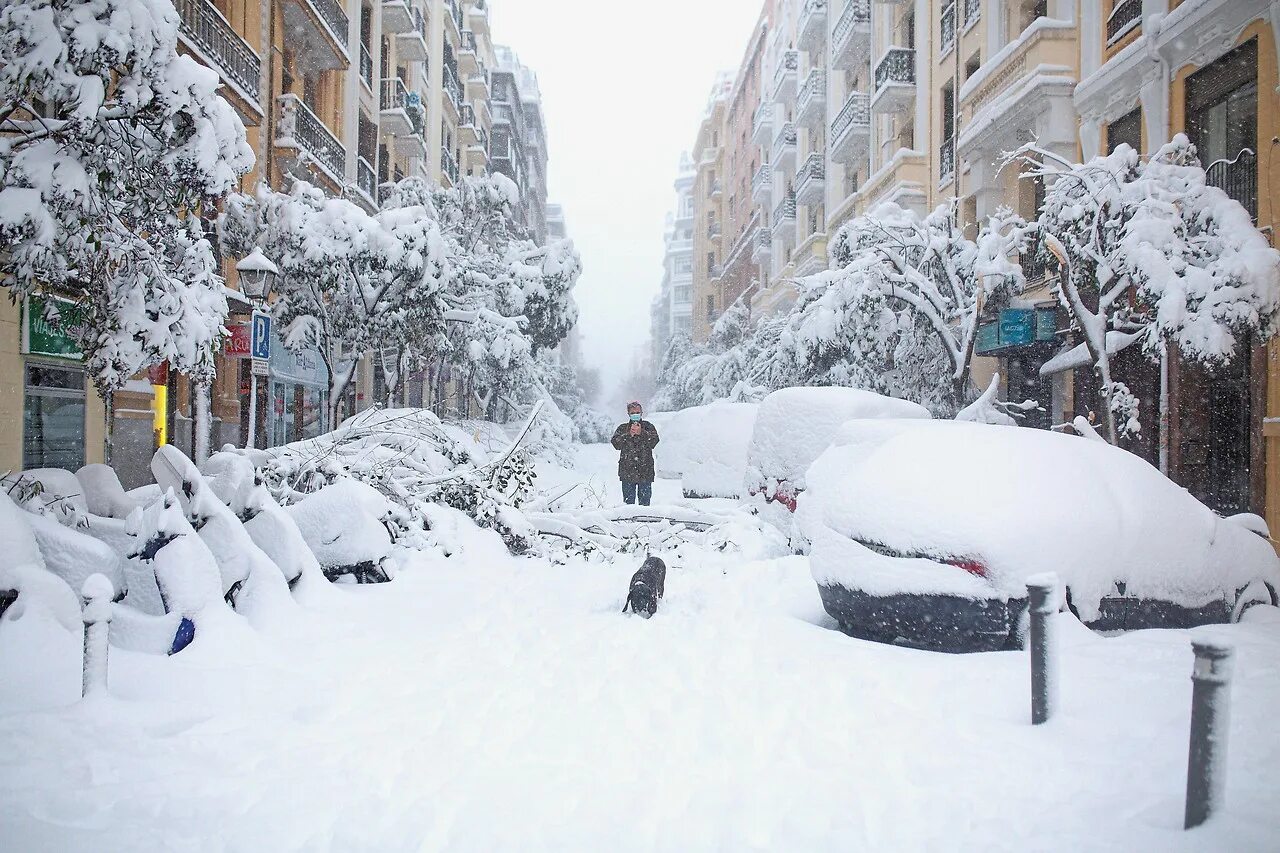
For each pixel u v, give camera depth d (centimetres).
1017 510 546
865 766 373
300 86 2284
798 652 545
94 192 667
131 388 1311
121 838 316
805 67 4009
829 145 3381
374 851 309
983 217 2005
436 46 3906
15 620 479
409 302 1645
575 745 405
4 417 1005
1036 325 1638
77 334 816
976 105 1975
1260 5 1177
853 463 736
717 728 421
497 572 849
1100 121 1588
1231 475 1288
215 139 716
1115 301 1252
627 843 313
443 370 2780
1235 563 609
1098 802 332
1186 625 584
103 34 631
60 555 541
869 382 1894
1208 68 1309
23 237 647
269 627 596
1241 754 372
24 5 617
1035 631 417
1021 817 324
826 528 611
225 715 450
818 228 3725
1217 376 1318
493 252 2758
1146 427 1468
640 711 452
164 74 678
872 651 537
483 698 478
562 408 5406
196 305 786
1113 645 516
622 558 961
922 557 548
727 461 1290
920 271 1734
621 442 1355
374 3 2922
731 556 923
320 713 454
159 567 546
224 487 694
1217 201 1080
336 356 2411
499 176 2683
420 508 909
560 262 2722
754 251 4859
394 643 598
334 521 771
